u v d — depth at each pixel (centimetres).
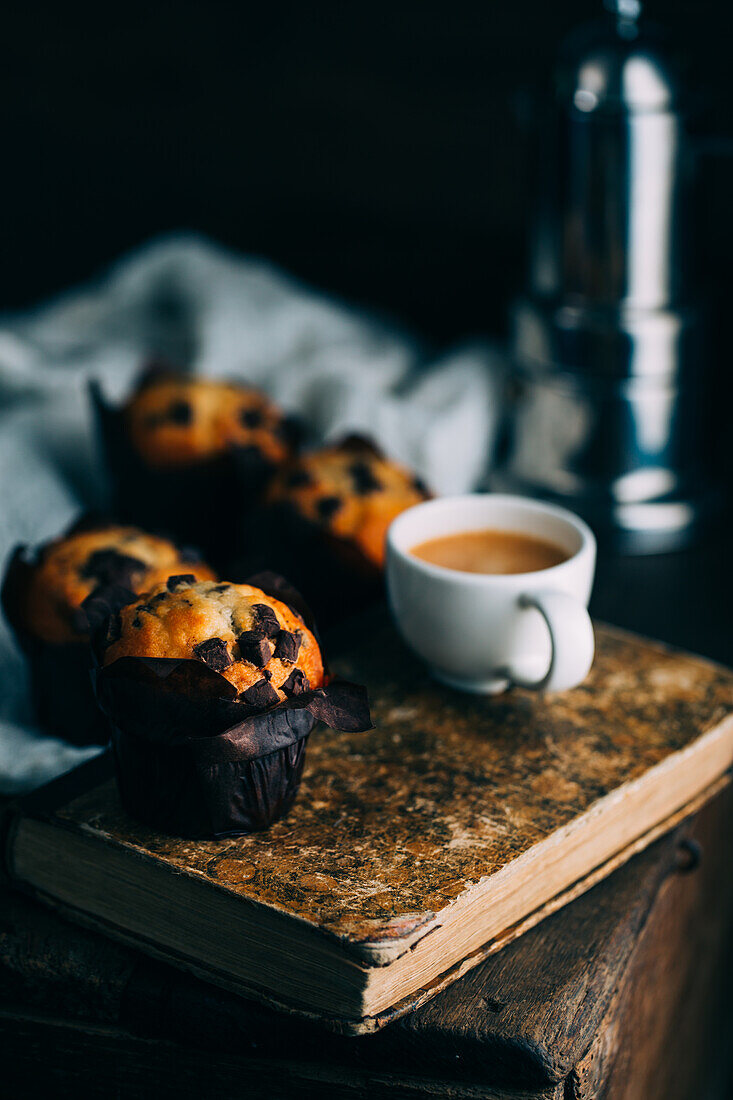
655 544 92
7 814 69
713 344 99
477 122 119
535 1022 65
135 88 128
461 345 107
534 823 68
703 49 108
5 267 136
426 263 123
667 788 72
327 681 68
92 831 67
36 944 68
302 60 123
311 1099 67
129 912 67
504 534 76
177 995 67
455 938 66
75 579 74
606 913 69
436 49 118
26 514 89
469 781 70
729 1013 91
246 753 65
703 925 81
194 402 86
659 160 87
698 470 94
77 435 95
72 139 132
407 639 75
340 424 97
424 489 83
